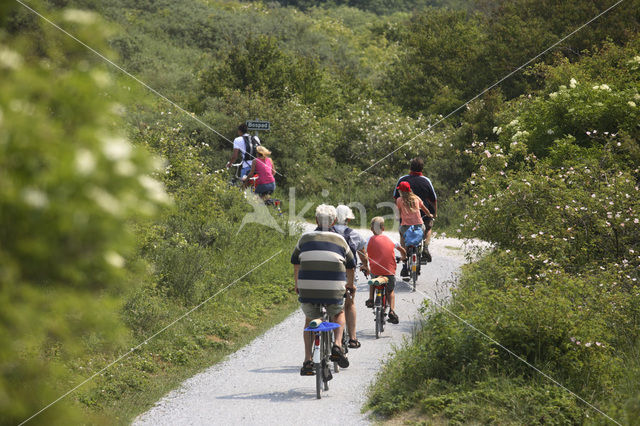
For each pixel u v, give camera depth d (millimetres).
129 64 108500
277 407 19875
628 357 21875
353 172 73750
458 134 77812
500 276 29125
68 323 6680
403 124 80375
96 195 5832
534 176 36875
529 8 94188
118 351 25781
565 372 20297
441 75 101500
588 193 34812
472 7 138750
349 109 86250
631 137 48000
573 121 53375
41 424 6762
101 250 6152
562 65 67875
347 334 26922
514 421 17266
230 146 69188
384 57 173375
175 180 42031
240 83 94562
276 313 35156
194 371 25625
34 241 5777
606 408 17531
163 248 34938
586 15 83938
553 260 30734
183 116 69500
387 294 28750
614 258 31500
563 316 21094
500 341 21156
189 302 33344
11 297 5930
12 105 5941
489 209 36219
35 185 5777
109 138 6223
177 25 158875
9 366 6680
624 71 58844
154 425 19188
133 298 29156
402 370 21469
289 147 73312
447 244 51062
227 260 39875
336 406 19797
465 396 18656
